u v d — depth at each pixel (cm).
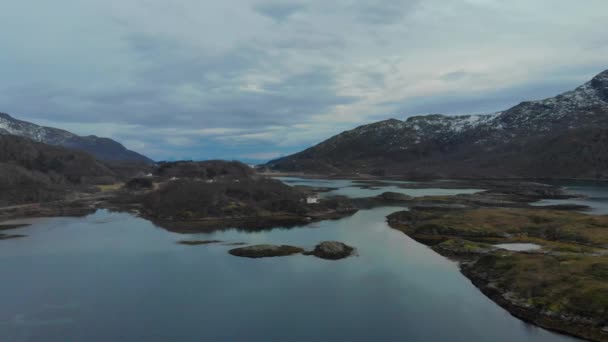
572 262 5547
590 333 4006
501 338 4122
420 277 6022
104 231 9788
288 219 11344
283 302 5166
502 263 5903
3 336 4350
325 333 4334
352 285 5731
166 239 8794
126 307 5056
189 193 13075
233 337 4272
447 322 4531
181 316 4784
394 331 4359
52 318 4775
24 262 7012
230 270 6469
